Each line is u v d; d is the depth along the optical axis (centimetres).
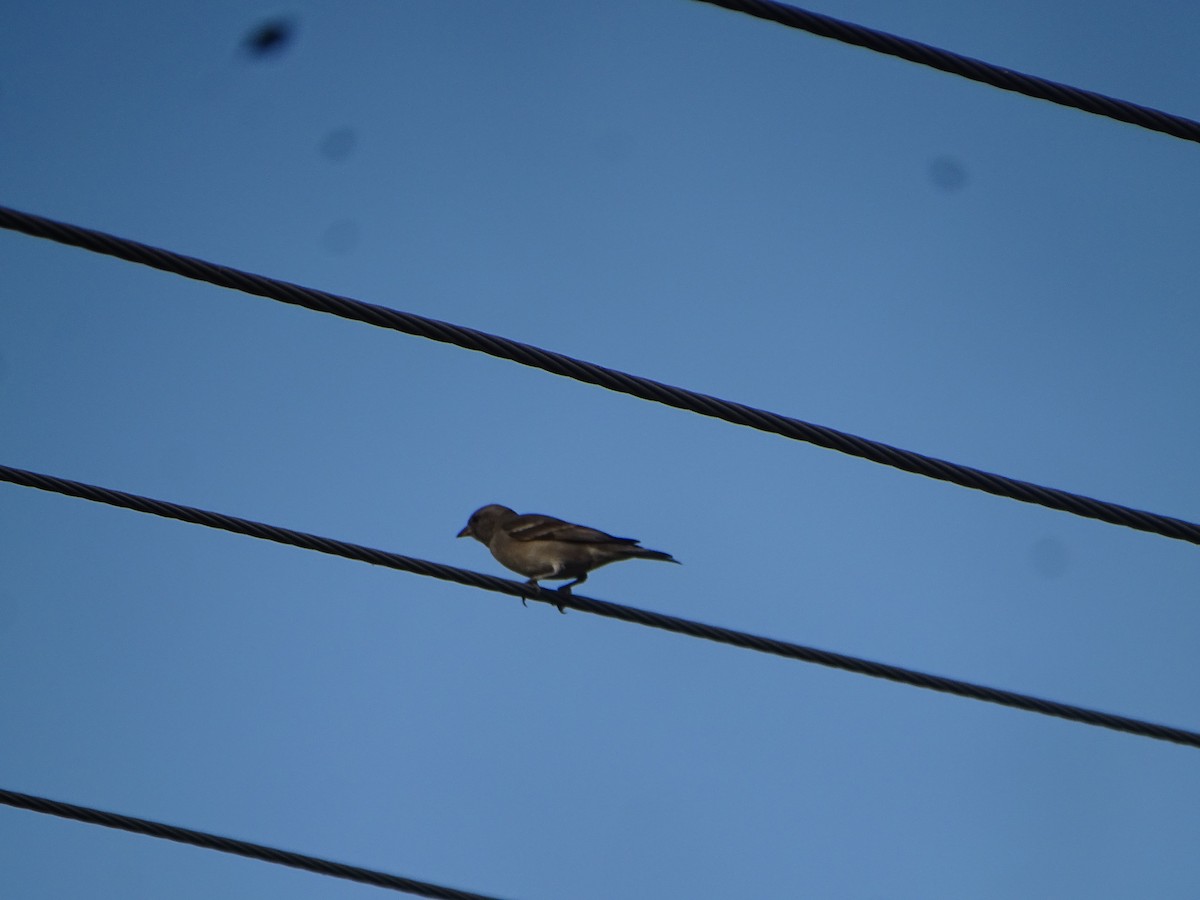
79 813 1298
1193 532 1283
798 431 1234
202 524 1328
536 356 1213
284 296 1176
